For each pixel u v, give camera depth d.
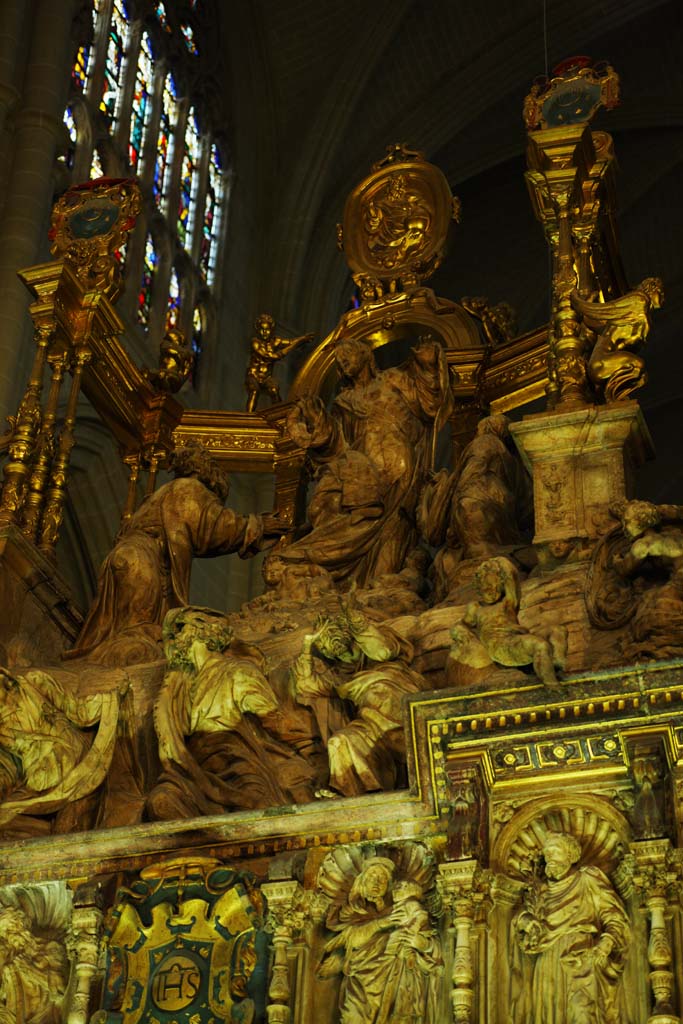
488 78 24.75
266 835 7.63
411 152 12.41
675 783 6.95
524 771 7.30
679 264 25.72
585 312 9.66
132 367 11.83
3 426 15.62
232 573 20.31
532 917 7.00
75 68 19.59
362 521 10.31
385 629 8.49
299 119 24.59
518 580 7.97
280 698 8.55
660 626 7.86
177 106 22.39
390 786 7.86
